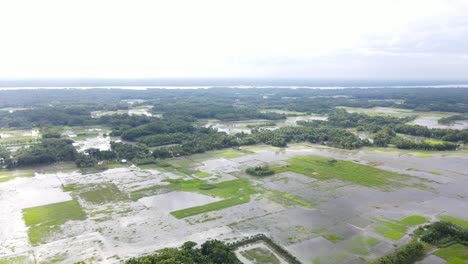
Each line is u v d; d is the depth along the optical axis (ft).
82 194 356.79
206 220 294.66
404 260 227.20
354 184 389.39
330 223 289.94
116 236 265.95
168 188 375.25
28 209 317.42
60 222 290.35
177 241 258.78
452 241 256.11
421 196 352.90
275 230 277.03
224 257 220.02
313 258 235.81
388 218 299.58
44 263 229.45
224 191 365.81
